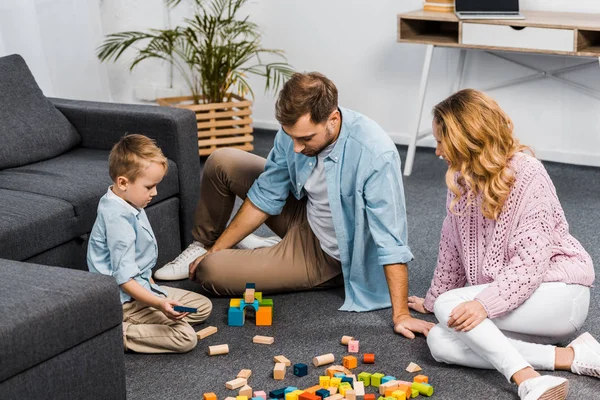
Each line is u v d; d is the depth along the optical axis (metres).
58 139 2.92
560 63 3.90
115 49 4.08
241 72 4.52
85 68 4.17
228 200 2.76
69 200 2.49
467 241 2.18
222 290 2.58
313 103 2.15
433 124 2.12
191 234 2.93
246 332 2.38
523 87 4.01
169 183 2.79
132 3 4.41
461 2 3.63
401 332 2.31
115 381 1.93
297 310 2.51
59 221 2.43
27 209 2.38
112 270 2.21
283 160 2.54
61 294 1.79
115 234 2.18
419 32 3.88
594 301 2.52
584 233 3.12
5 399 1.66
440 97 4.23
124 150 2.18
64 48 4.04
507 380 2.05
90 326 1.84
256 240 2.87
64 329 1.77
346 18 4.31
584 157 3.98
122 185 2.19
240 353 2.25
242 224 2.63
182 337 2.21
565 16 3.63
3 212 2.35
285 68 4.35
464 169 2.07
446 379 2.08
